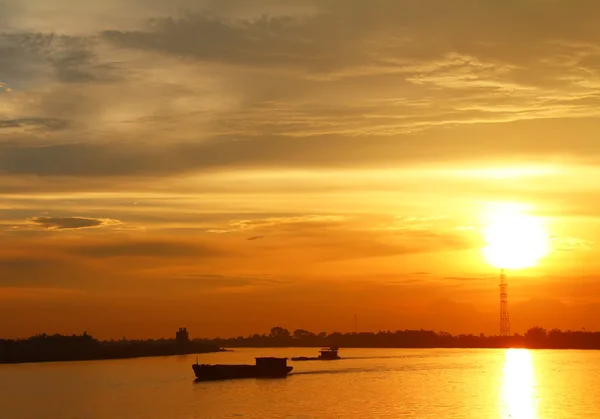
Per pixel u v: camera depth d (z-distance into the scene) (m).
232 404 162.75
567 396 181.75
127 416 146.38
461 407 160.50
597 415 151.50
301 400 170.25
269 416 145.62
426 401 170.00
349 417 145.00
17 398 180.38
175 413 149.75
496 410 156.75
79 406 162.75
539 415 151.00
